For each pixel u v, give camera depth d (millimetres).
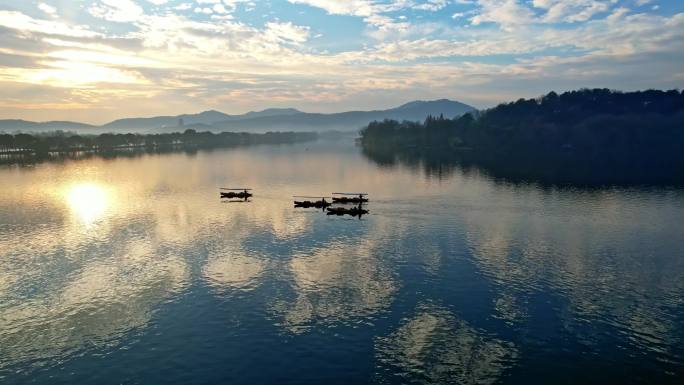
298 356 48688
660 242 87375
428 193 146125
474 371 45812
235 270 73625
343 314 57812
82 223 107375
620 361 47500
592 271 72188
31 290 66625
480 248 84500
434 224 103438
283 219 110312
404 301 61344
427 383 43969
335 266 75125
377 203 129500
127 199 140250
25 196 146500
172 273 72625
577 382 44156
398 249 84188
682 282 67500
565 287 65812
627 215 110188
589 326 54594
